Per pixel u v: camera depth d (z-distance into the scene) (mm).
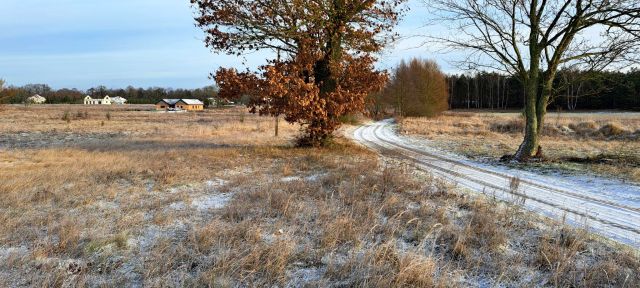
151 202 7910
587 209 7477
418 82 60500
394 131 34469
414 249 5383
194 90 152125
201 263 4961
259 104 16234
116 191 8906
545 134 28953
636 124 33438
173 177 10219
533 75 14883
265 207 7270
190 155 14773
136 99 146875
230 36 16672
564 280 4527
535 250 5402
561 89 14945
